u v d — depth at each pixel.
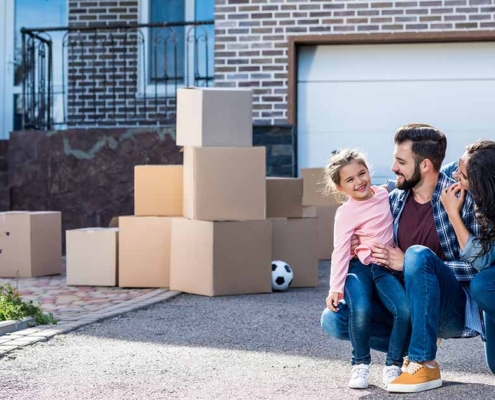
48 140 11.13
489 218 4.09
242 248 7.54
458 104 10.73
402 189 4.38
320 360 5.00
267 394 4.24
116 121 12.05
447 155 10.77
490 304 4.13
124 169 10.96
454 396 4.11
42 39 11.80
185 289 7.66
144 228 8.00
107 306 7.02
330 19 10.66
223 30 10.81
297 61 10.88
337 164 4.34
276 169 10.69
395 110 10.81
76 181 11.06
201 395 4.23
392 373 4.28
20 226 9.04
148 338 5.66
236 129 7.56
